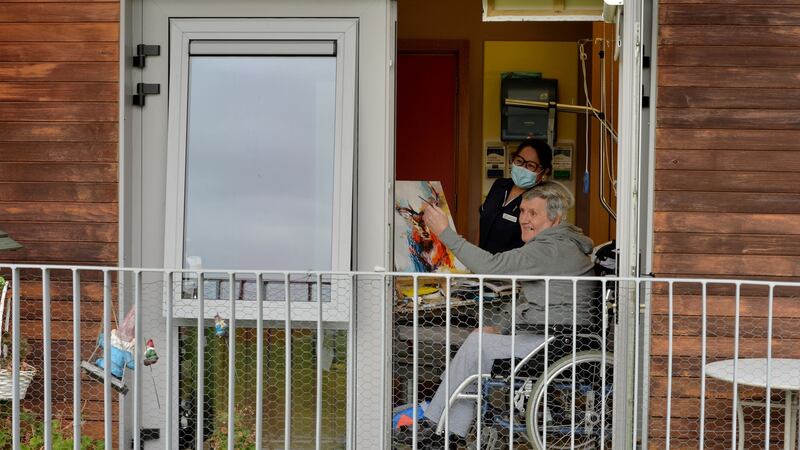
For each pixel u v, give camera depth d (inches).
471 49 386.6
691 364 222.8
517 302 247.3
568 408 228.5
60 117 243.1
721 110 223.5
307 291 237.0
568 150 377.1
